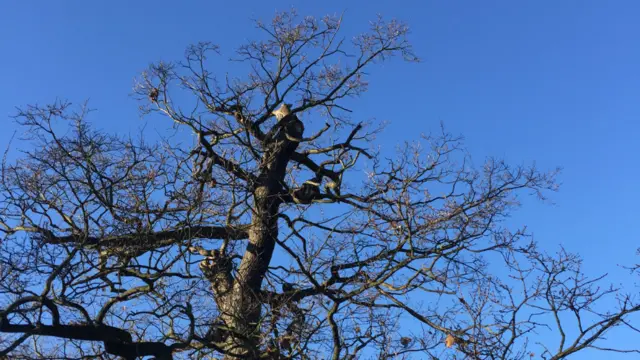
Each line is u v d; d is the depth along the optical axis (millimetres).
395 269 11109
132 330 10492
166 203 11141
